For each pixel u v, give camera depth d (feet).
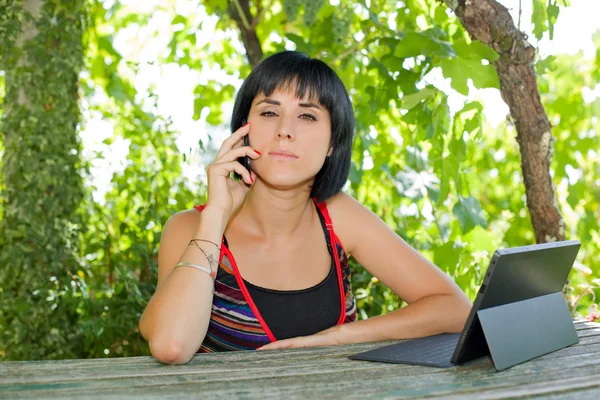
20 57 9.71
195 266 4.68
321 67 5.39
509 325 3.88
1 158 10.18
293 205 5.50
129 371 3.65
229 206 5.11
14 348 9.38
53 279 9.59
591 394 3.22
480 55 7.17
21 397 3.01
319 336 4.99
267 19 12.89
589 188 13.80
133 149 11.07
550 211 7.55
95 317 9.24
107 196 10.89
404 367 3.77
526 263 3.89
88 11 11.12
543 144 7.36
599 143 12.50
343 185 5.89
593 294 8.49
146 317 4.44
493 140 14.14
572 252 4.39
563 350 4.29
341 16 10.03
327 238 5.81
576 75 12.16
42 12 9.76
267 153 5.25
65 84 9.94
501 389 3.22
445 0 7.23
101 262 10.39
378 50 10.11
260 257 5.51
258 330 5.29
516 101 7.30
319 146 5.32
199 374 3.59
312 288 5.50
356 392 3.15
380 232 5.98
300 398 3.05
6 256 9.50
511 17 7.09
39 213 9.65
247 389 3.23
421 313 5.26
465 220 8.65
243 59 14.01
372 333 5.08
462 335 3.76
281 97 5.27
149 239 10.16
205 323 4.42
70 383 3.31
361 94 10.50
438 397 3.06
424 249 10.24
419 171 9.90
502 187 14.51
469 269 8.65
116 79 13.17
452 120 8.74
